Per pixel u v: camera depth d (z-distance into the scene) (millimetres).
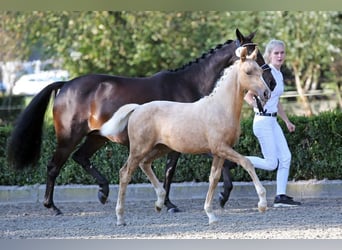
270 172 13594
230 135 9656
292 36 22641
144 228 10328
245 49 9523
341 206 12195
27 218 11625
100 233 10016
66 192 13461
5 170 13820
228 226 10344
